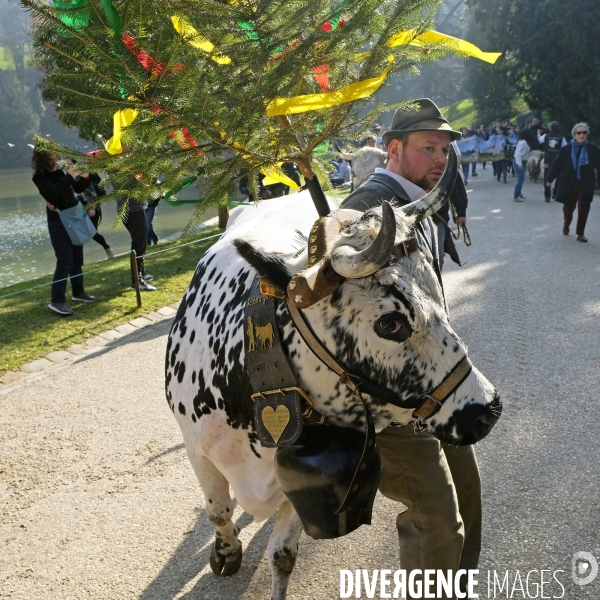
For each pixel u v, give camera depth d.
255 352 2.02
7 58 57.78
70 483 3.81
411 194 2.43
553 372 4.85
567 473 3.55
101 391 5.06
